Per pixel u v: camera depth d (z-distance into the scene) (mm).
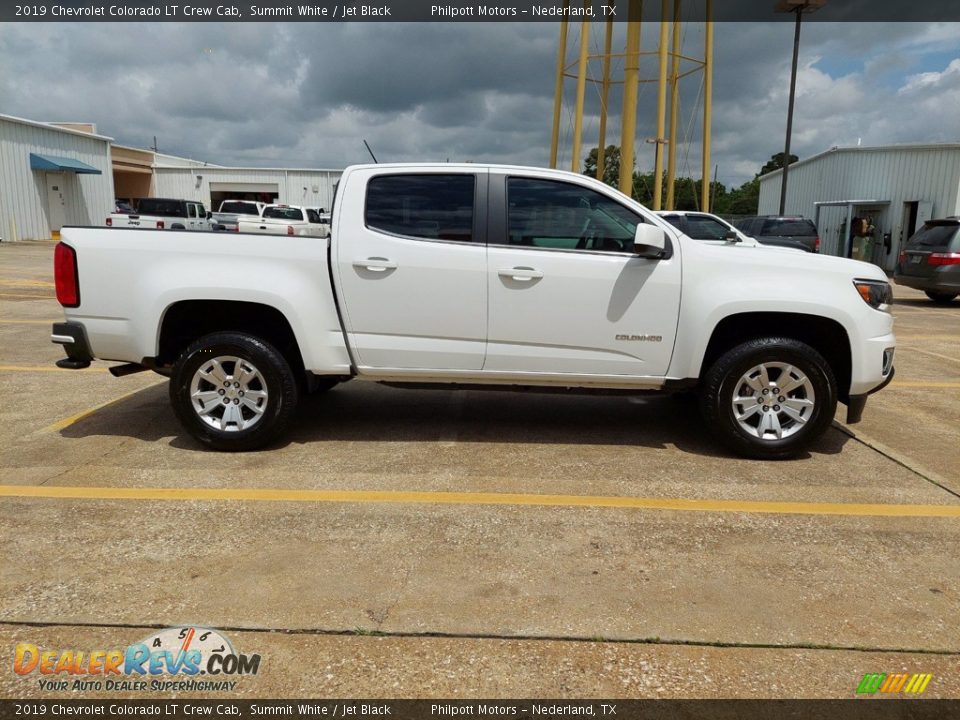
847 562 3334
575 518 3773
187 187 46250
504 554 3361
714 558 3354
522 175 4621
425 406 6008
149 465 4484
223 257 4566
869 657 2633
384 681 2465
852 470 4574
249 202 27766
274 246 4582
